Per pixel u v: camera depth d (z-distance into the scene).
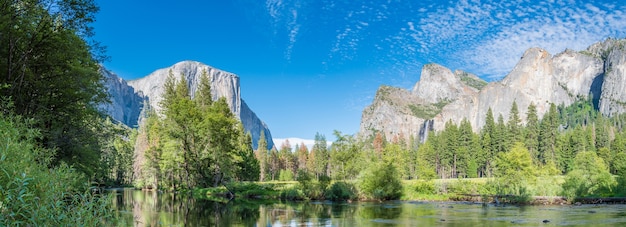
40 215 6.75
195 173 62.50
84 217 7.52
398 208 38.91
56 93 26.84
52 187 7.52
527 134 143.50
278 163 141.75
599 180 47.47
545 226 23.89
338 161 63.81
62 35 24.52
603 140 143.38
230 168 58.88
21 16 21.81
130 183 95.56
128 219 26.86
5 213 6.31
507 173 50.62
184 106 57.19
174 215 30.06
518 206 40.16
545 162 129.38
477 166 131.12
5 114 13.49
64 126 27.67
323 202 48.75
